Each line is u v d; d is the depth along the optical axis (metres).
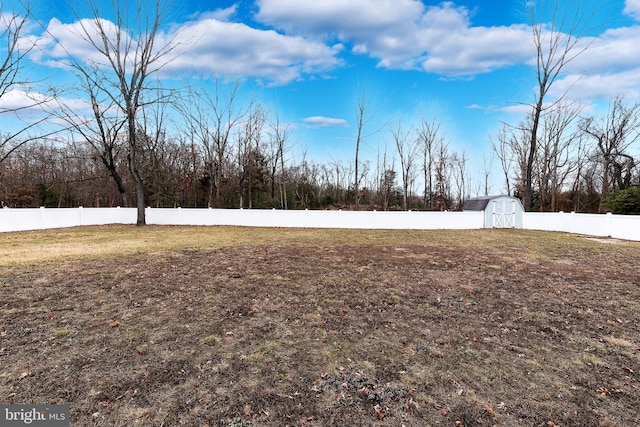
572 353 3.51
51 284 5.71
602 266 7.84
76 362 3.14
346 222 18.33
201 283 5.98
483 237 13.74
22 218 14.58
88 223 17.72
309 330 4.03
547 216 17.11
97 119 17.66
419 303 5.09
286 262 7.97
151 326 4.04
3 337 3.64
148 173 26.20
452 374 3.06
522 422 2.40
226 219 19.12
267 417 2.41
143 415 2.39
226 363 3.19
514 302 5.17
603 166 26.72
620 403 2.64
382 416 2.44
